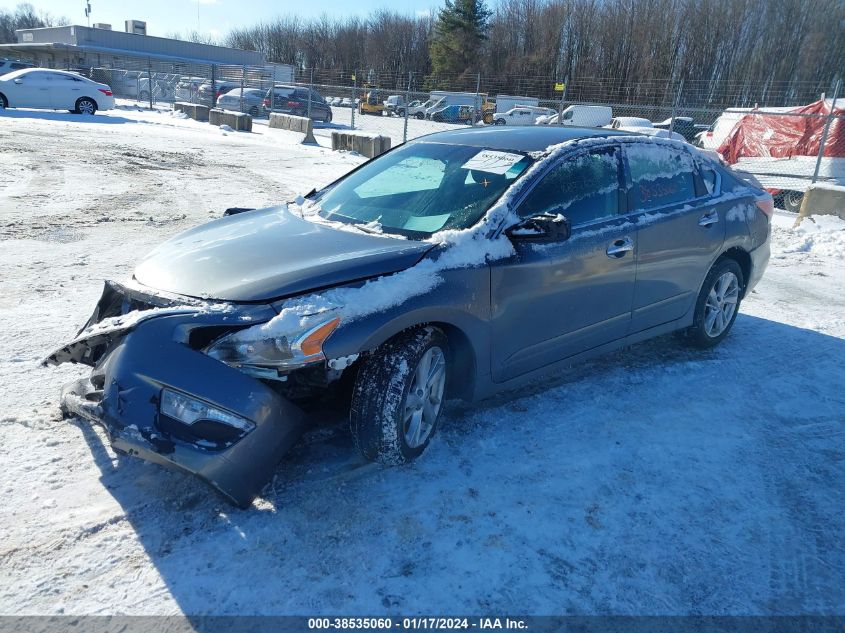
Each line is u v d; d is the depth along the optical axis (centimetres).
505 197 352
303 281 288
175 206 902
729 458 351
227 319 273
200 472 257
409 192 382
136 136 1842
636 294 414
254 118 2983
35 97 2311
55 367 402
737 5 5303
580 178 387
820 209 1052
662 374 454
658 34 5506
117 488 295
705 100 5081
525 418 380
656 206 430
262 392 270
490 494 307
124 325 274
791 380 456
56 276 576
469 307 320
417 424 316
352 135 1766
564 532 285
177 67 4688
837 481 336
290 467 316
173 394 262
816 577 267
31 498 284
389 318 288
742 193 505
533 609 243
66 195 930
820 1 5119
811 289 702
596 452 349
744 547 283
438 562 262
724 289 494
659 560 272
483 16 6303
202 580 247
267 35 8775
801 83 5159
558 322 370
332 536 273
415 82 6856
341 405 315
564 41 5912
